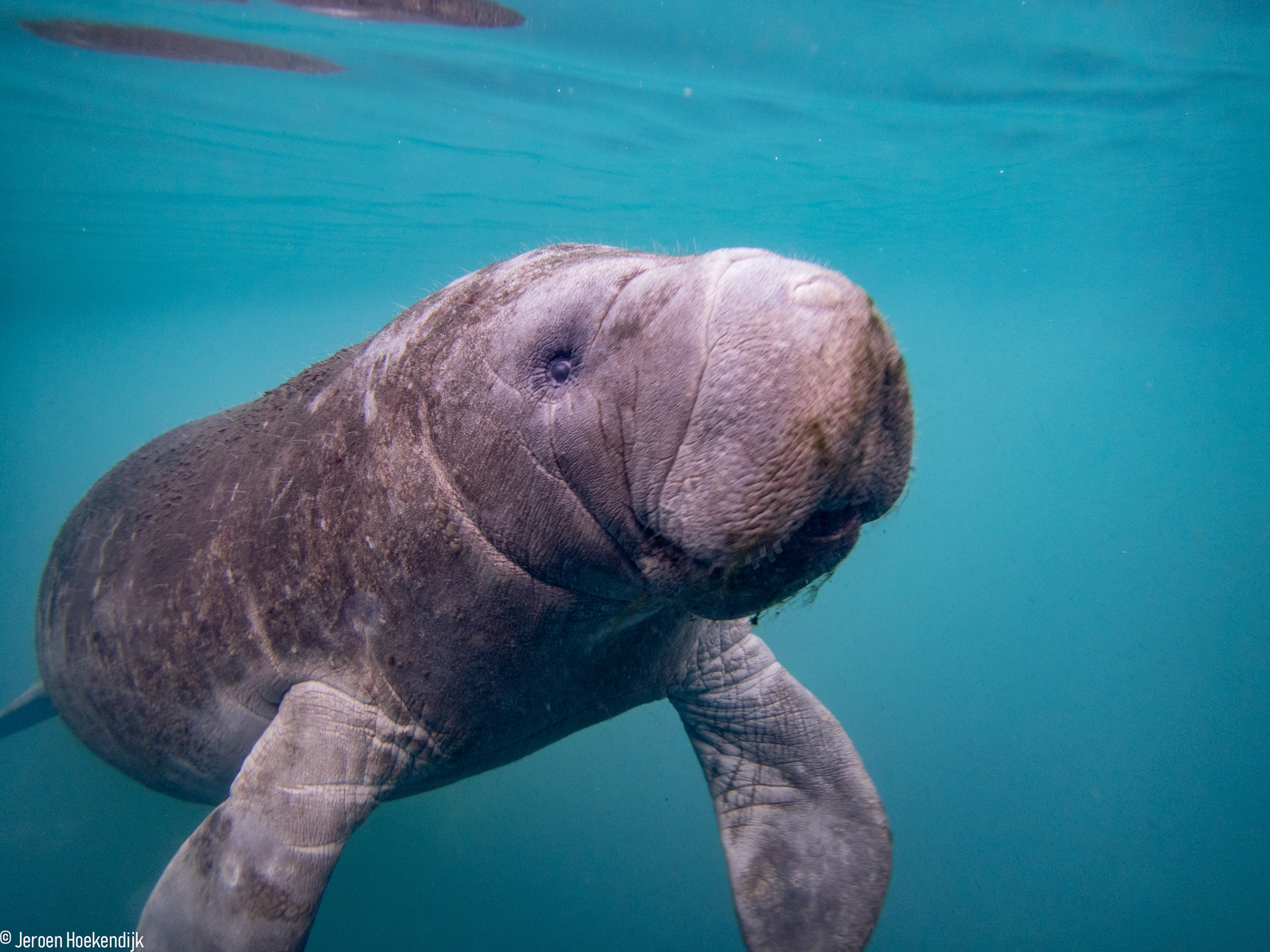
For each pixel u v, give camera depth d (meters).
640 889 7.34
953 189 18.02
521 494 2.09
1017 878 9.20
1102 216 21.84
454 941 6.35
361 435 2.57
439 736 2.67
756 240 23.53
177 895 2.39
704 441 1.68
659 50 10.58
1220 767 12.36
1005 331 53.41
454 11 9.38
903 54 10.96
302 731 2.59
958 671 14.53
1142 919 8.71
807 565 1.83
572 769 8.79
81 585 3.87
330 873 2.50
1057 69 11.65
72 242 19.38
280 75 11.08
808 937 2.87
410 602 2.44
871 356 1.65
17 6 8.93
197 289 28.23
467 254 24.25
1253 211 22.03
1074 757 12.12
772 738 3.46
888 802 10.33
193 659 3.13
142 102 11.67
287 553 2.75
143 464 4.21
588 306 2.00
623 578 2.12
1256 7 9.92
